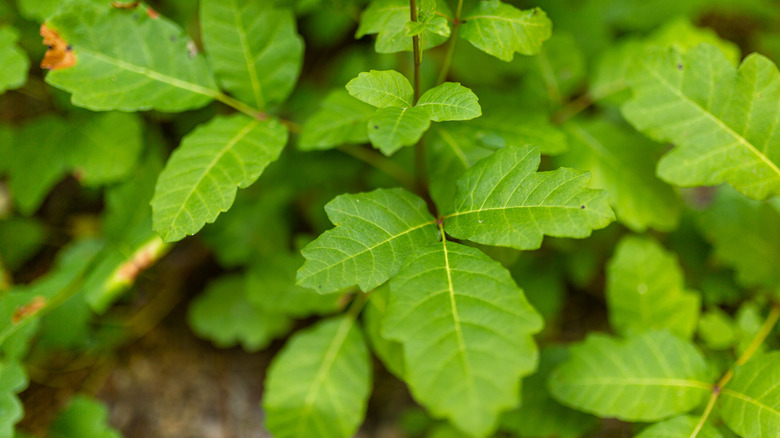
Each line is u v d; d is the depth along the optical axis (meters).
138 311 0.61
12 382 0.46
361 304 0.51
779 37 0.68
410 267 0.41
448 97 0.41
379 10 0.44
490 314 0.40
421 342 0.40
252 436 0.57
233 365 0.62
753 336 0.48
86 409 0.51
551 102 0.52
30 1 0.47
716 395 0.44
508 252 0.47
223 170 0.44
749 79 0.45
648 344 0.45
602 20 0.62
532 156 0.42
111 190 0.54
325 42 0.68
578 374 0.46
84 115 0.53
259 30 0.47
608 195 0.40
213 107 0.58
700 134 0.45
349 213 0.42
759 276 0.51
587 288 0.64
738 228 0.53
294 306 0.52
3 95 0.62
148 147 0.55
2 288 0.54
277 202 0.60
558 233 0.40
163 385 0.59
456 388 0.39
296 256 0.53
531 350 0.39
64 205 0.63
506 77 0.57
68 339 0.53
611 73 0.52
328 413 0.49
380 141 0.40
